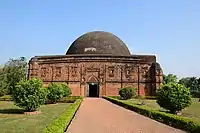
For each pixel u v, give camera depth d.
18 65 57.06
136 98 41.41
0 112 20.86
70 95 41.69
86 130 11.74
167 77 71.12
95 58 45.91
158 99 20.27
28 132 11.52
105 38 53.09
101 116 17.16
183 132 11.30
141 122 14.32
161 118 14.54
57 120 11.05
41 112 20.48
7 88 46.34
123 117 16.61
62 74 46.03
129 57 46.06
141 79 45.72
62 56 46.34
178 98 19.41
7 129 12.30
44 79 46.44
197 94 53.75
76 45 53.19
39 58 47.16
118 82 45.53
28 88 20.12
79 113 19.03
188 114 19.84
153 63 46.00
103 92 45.31
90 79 45.69
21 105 20.05
